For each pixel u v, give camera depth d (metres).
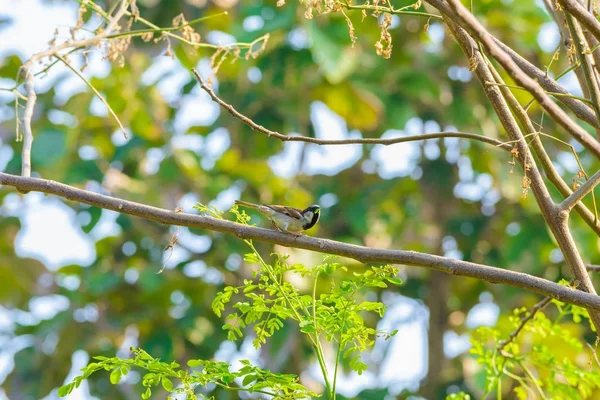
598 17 6.81
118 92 16.83
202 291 16.02
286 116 17.92
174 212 6.68
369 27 16.59
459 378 17.77
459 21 6.00
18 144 17.58
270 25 15.55
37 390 16.94
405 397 18.20
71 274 17.55
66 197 6.71
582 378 8.14
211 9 18.11
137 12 6.69
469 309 19.02
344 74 15.55
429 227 19.80
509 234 17.84
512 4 17.39
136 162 17.73
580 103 7.00
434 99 18.22
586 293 5.97
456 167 19.08
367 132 19.30
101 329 16.83
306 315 6.92
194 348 15.66
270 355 15.12
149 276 15.83
